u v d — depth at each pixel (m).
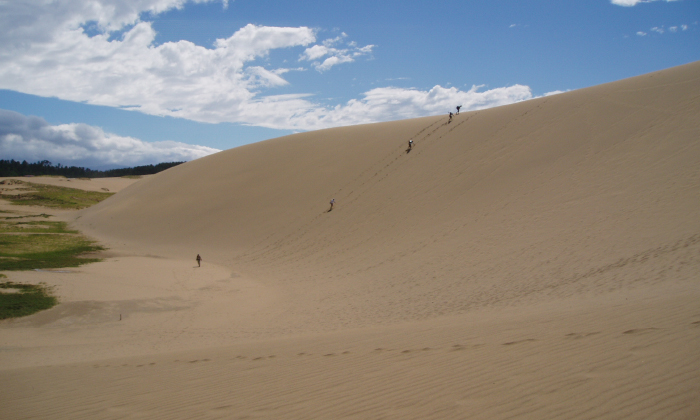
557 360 4.19
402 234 23.05
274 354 6.99
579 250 14.30
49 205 66.25
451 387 3.89
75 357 10.71
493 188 23.64
